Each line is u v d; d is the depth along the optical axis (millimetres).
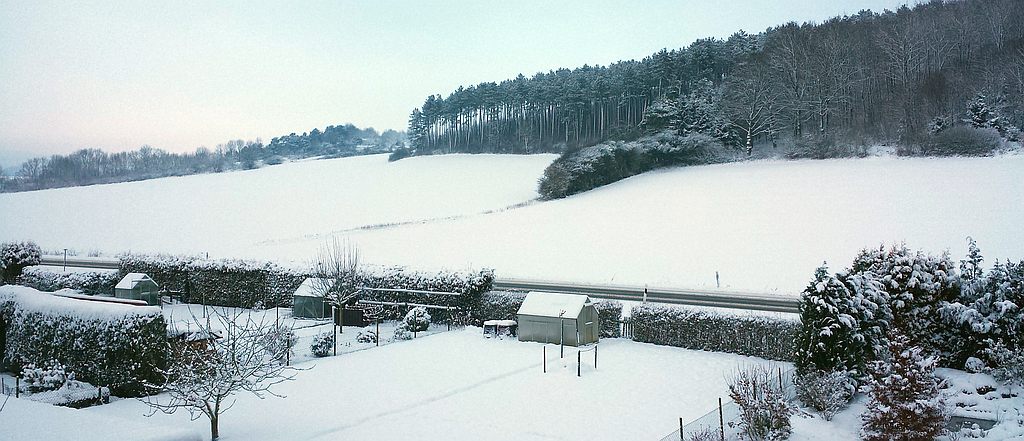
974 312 16891
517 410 15750
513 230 53594
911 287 17672
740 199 56594
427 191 82438
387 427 14516
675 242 45875
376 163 120938
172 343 17516
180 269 35219
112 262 48844
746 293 33406
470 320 27953
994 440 12523
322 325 27906
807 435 13297
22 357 18578
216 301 34094
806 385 14930
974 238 38719
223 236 62062
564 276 39812
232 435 13844
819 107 84250
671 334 23156
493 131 131625
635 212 56344
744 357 21250
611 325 24906
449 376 19062
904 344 13562
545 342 23953
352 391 17469
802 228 45688
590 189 71750
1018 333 16516
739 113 83500
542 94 121562
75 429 10984
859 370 15719
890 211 46844
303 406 16109
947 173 55750
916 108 75938
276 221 69688
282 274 32594
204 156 177125
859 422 14062
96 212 80438
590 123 115875
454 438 13750
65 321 17625
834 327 15516
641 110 110625
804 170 65500
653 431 14070
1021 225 39938
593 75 123250
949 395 15219
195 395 13414
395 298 29906
